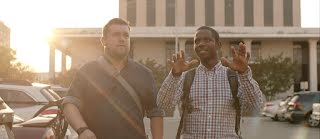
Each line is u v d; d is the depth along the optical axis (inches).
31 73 2578.7
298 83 2679.6
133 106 159.5
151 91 164.1
